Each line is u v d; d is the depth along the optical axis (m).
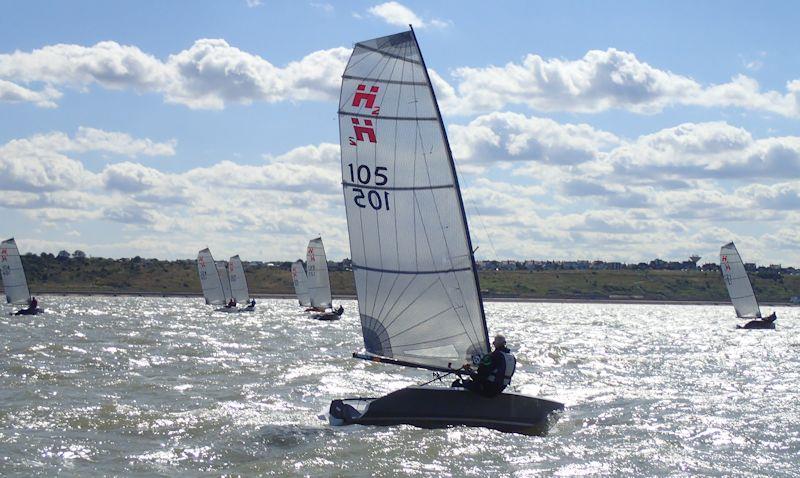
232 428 23.98
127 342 54.75
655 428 24.98
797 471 20.16
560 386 35.47
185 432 23.52
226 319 94.81
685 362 49.06
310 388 32.88
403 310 25.64
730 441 23.31
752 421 26.38
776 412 28.23
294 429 23.83
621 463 20.52
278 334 68.31
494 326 94.94
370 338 26.11
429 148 24.94
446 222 25.02
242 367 40.00
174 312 111.94
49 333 62.53
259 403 28.77
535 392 33.25
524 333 80.44
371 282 25.91
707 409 28.86
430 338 25.47
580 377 39.31
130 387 32.16
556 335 78.00
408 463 20.19
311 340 61.53
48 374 34.78
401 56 24.94
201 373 37.38
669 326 104.25
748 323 97.19
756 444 22.98
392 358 25.81
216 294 117.88
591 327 97.88
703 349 61.47
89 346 50.00
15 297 95.31
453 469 19.78
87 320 85.12
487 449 21.59
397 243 25.50
